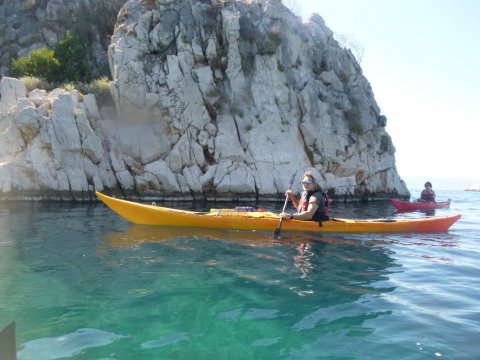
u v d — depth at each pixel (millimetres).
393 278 4684
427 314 3471
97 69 21188
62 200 13930
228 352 2684
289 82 19344
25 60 19172
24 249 5820
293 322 3254
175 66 17031
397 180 23312
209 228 8031
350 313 3479
